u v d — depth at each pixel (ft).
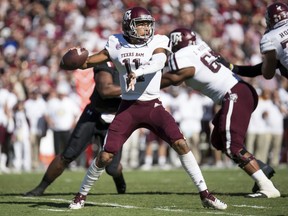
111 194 92.32
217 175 132.36
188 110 168.04
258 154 165.48
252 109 83.51
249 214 67.41
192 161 71.20
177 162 174.91
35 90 168.66
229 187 101.04
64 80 166.61
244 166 82.64
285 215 66.80
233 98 81.92
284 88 173.78
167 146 178.50
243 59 197.77
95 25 213.87
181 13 216.54
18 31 215.92
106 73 88.22
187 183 112.68
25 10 227.20
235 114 81.66
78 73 135.54
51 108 160.76
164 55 70.13
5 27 220.84
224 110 82.12
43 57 201.57
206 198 71.00
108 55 72.49
